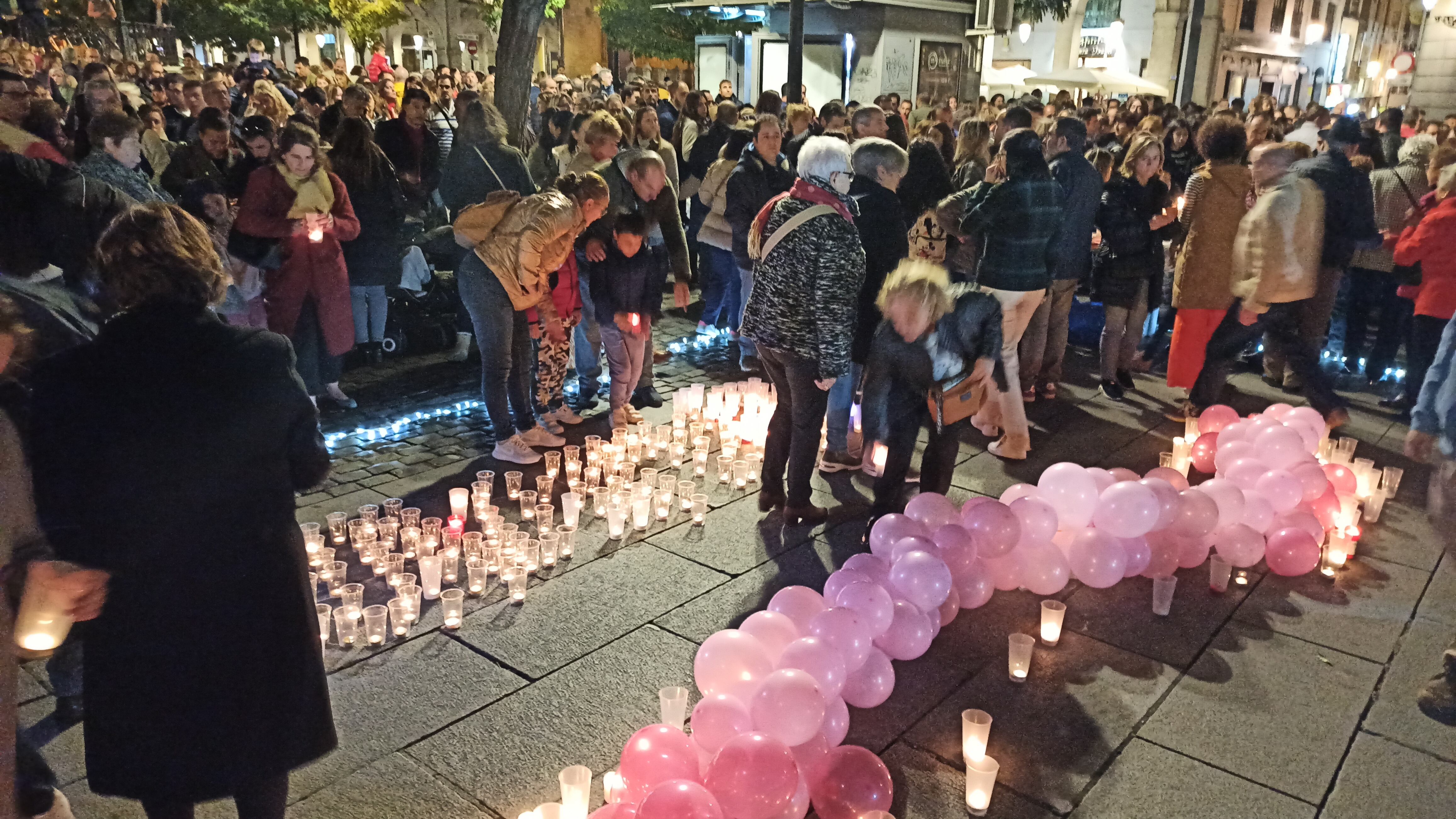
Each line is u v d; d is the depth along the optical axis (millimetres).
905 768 3283
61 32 20547
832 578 3920
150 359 2154
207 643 2260
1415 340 6793
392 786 3129
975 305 4520
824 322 4477
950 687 3758
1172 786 3217
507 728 3441
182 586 2209
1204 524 4469
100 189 4363
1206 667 3924
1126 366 7527
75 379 2109
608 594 4402
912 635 3729
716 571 4645
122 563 2152
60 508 2094
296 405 2357
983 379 4637
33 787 2434
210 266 2252
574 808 2732
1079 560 4383
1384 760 3365
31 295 3049
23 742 2455
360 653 3873
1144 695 3725
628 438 5898
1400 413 7121
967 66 20156
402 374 7559
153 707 2252
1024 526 4355
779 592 3736
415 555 4625
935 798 3141
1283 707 3662
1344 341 8195
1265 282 5840
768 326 4684
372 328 7605
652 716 3531
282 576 2379
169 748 2281
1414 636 4172
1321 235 5848
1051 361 7285
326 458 2455
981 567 4242
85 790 3064
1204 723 3555
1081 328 9531
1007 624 4242
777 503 5273
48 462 2082
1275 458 5105
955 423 4719
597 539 4961
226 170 6762
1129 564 4418
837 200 4512
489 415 6023
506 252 5426
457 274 7258
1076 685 3785
